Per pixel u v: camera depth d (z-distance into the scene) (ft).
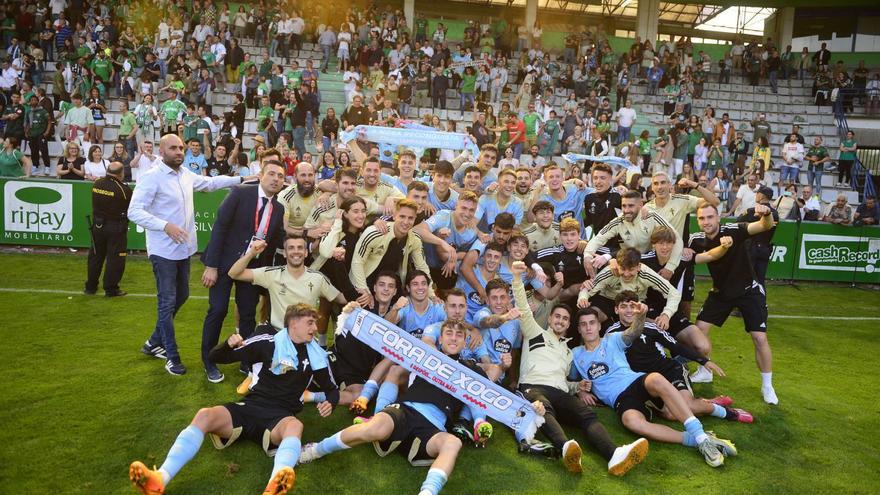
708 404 17.56
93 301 26.02
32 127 45.75
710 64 76.38
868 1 78.89
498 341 17.85
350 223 18.84
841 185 60.23
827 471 15.35
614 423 16.98
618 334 17.43
